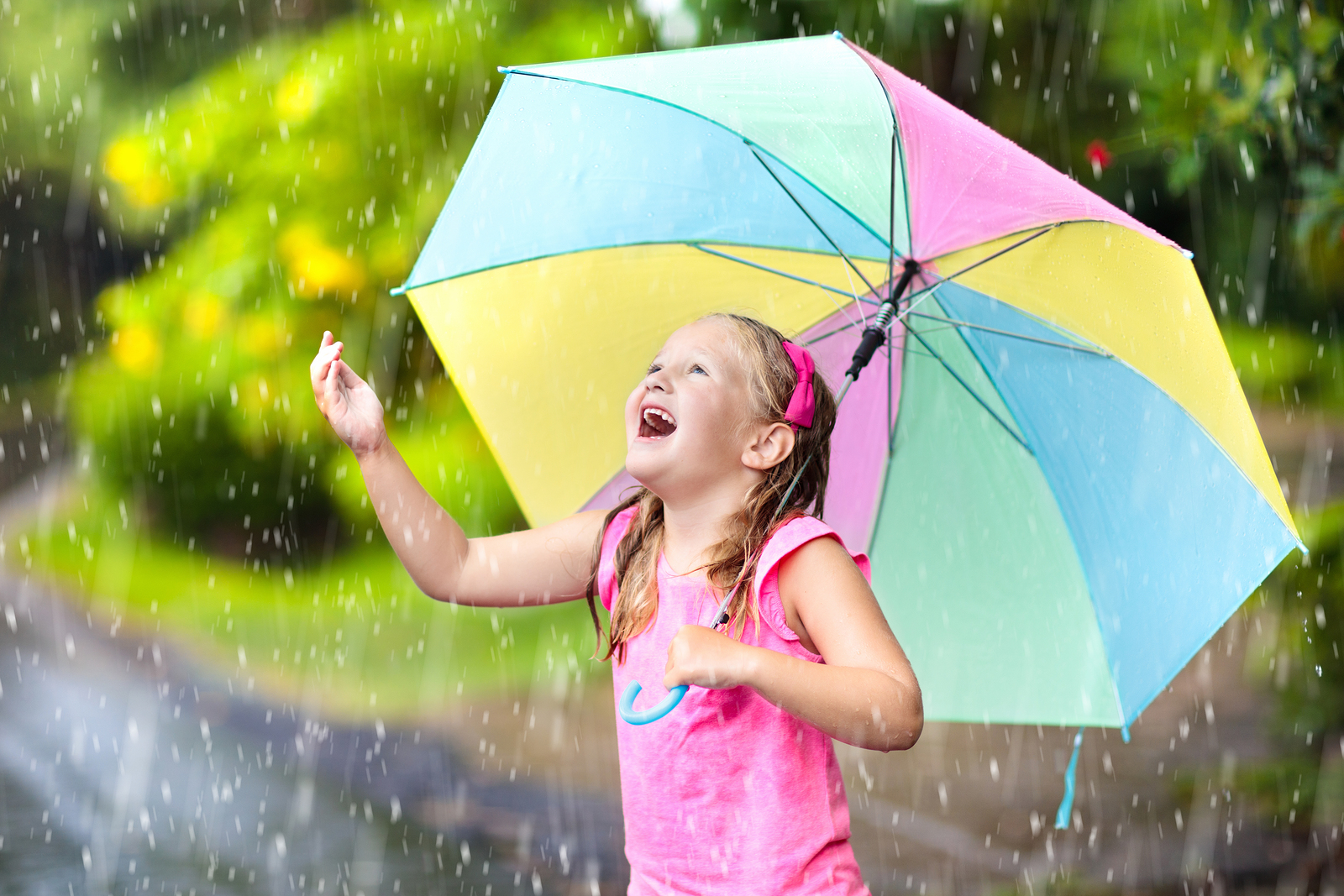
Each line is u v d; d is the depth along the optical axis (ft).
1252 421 9.11
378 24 47.93
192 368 49.73
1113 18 41.75
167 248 76.54
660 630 8.67
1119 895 19.35
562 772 26.99
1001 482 10.96
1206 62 18.45
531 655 37.81
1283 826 21.47
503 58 46.42
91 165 79.66
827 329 11.07
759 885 8.20
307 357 48.70
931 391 11.03
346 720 31.32
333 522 50.98
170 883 19.95
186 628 41.86
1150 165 56.34
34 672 36.01
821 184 9.59
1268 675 27.09
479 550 9.69
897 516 11.39
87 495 55.77
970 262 10.21
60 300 99.55
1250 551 9.57
